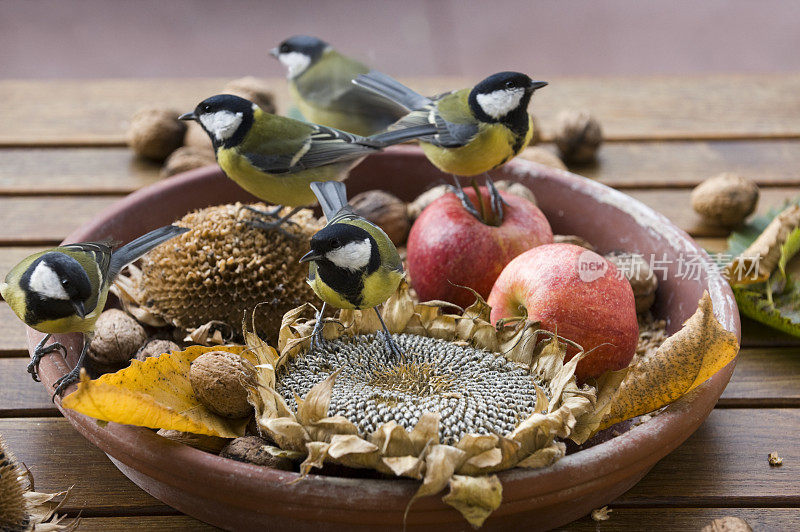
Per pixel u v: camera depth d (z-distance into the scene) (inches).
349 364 134.1
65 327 138.9
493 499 107.6
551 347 133.8
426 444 110.3
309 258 136.3
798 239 175.2
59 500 129.4
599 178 226.5
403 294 146.4
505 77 162.2
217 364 130.6
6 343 164.6
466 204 168.7
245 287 157.3
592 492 116.2
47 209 209.5
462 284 162.9
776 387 156.9
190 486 113.1
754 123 252.8
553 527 124.6
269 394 121.4
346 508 108.2
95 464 136.9
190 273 156.6
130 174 227.1
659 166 232.4
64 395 128.4
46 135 240.8
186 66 420.5
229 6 494.9
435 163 176.1
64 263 135.4
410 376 130.9
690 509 130.6
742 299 173.6
